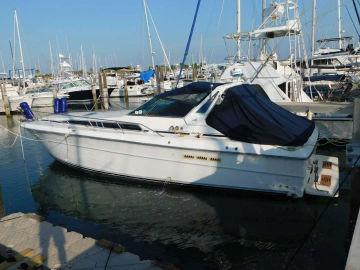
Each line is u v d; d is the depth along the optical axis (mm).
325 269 4609
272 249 5188
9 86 25578
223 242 5457
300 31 11680
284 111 7422
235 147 6473
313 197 6562
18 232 4832
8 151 12273
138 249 5348
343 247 5074
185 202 6852
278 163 6328
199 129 6895
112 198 7238
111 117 7793
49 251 4336
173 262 4973
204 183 6945
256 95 7363
